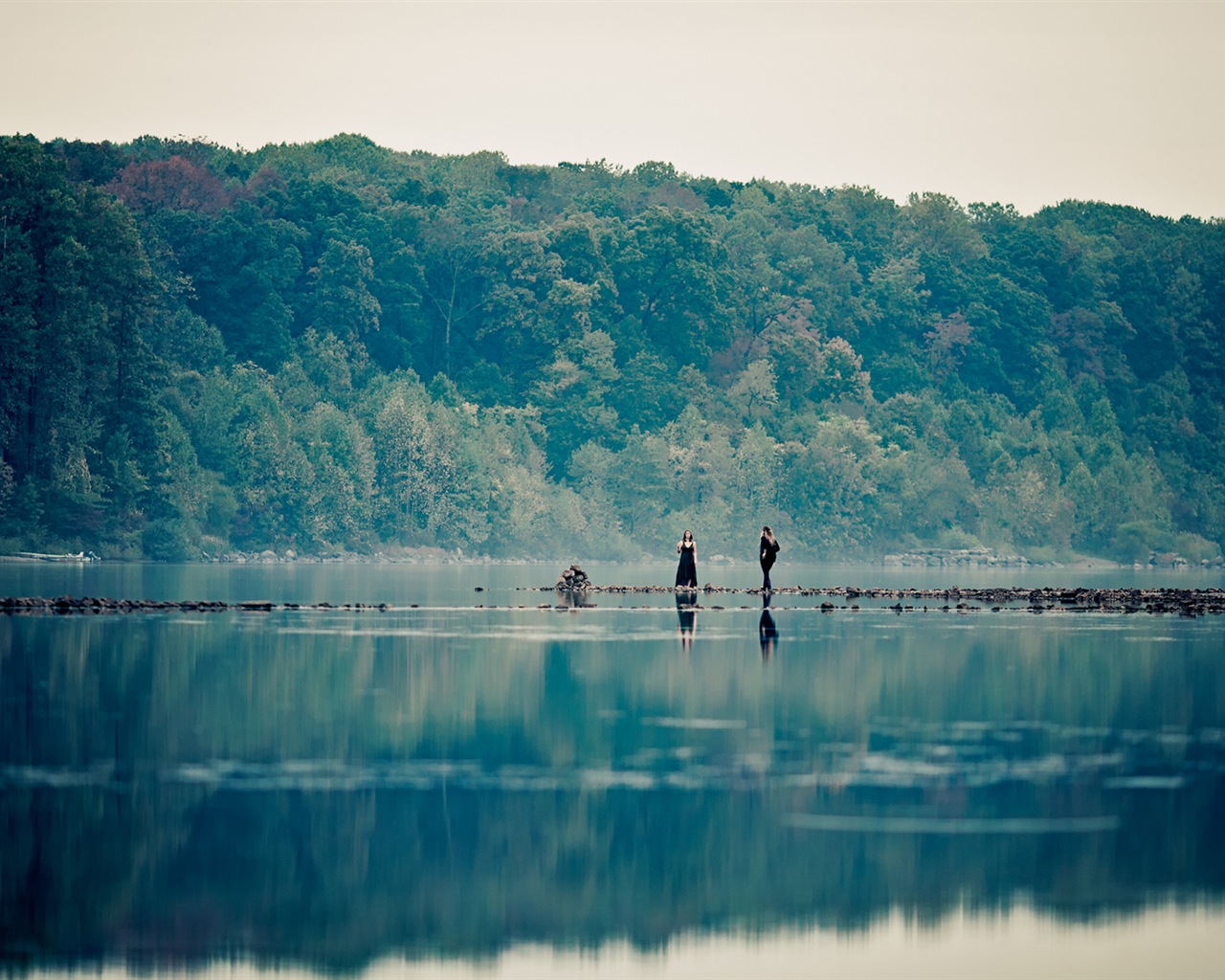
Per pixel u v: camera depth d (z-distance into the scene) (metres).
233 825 88.75
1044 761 107.06
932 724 121.88
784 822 90.88
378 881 80.62
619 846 86.19
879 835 88.88
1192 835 89.19
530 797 95.38
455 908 77.62
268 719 119.88
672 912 77.69
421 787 97.81
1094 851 86.44
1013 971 71.56
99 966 70.50
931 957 73.06
